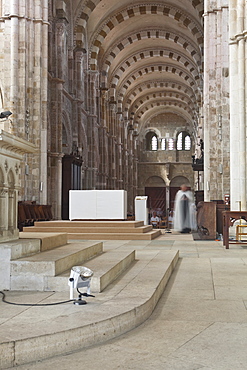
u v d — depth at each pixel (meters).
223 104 20.66
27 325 4.25
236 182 15.70
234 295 6.50
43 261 6.02
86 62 36.25
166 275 7.52
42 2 22.14
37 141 21.64
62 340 4.05
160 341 4.43
